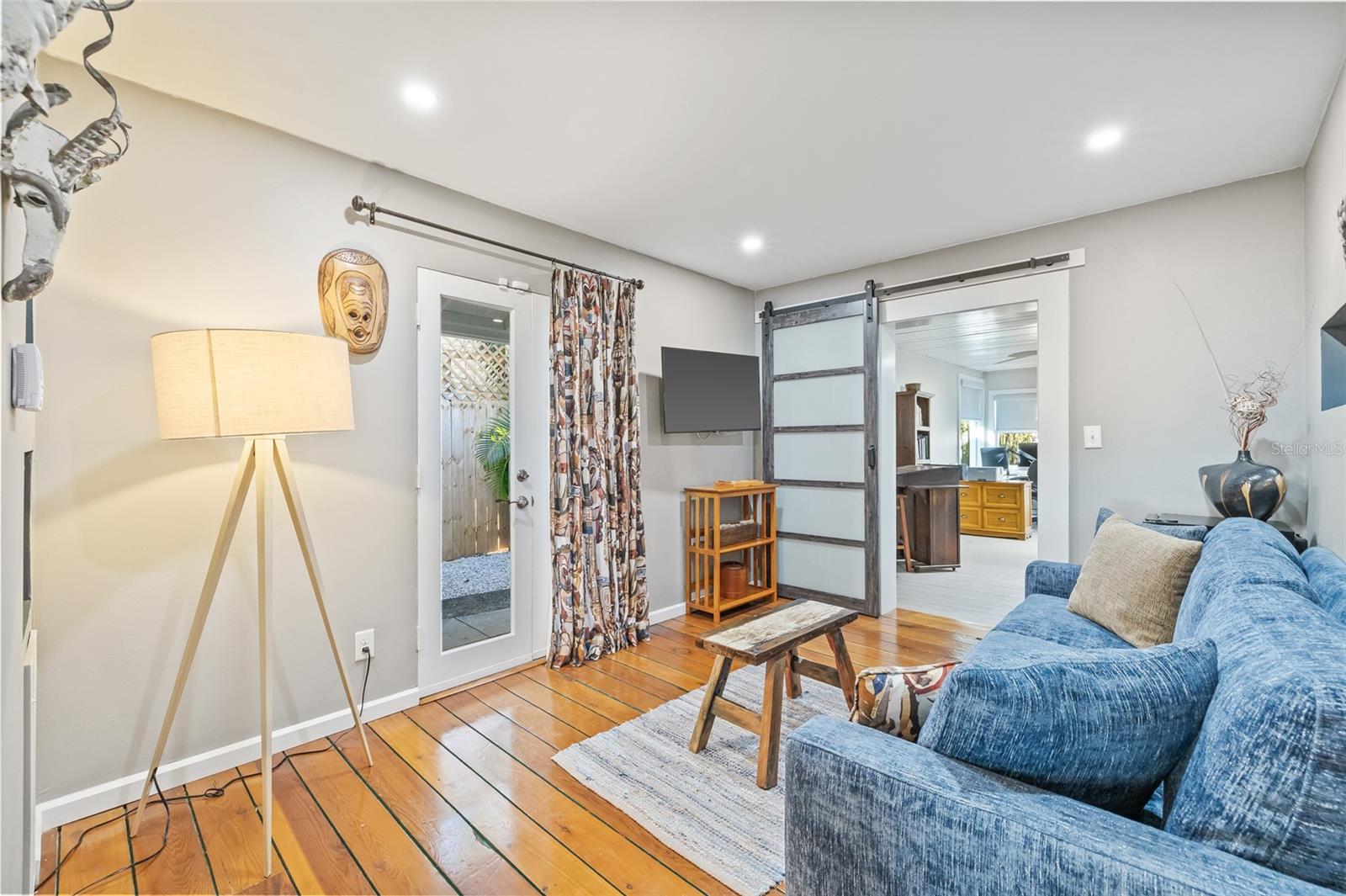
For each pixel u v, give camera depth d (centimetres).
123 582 190
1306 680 75
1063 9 160
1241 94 201
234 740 211
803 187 273
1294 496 253
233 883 155
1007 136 228
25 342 123
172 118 201
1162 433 288
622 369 347
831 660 314
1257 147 237
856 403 402
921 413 748
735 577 411
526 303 307
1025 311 380
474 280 285
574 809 185
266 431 177
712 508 427
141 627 193
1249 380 264
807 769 103
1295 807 71
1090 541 308
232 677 212
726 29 168
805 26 166
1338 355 195
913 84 195
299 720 227
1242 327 266
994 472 805
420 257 265
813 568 428
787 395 443
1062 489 316
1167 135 228
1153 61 183
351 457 243
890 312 390
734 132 225
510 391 301
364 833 174
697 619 390
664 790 194
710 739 228
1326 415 213
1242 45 175
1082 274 311
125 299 191
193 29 167
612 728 238
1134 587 198
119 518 190
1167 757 92
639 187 273
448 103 205
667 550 392
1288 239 256
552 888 153
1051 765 89
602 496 331
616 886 154
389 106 207
